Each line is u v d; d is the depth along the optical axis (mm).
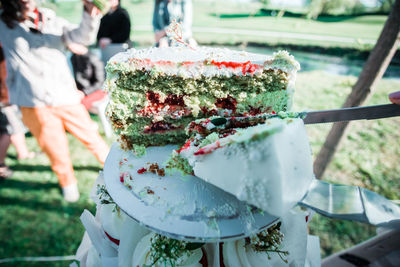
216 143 1060
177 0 3602
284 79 1503
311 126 4355
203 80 1507
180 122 1661
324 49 7641
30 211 3002
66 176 2936
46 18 2197
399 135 4043
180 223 1051
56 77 2375
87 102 3678
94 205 3080
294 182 953
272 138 888
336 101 4820
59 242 2678
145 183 1277
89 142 2754
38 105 2377
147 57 1470
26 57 2199
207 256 1186
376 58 2055
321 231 2688
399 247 1461
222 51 1617
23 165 3729
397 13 1861
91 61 3652
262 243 1164
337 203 1030
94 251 1410
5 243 2666
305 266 1308
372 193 1100
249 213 1100
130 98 1552
